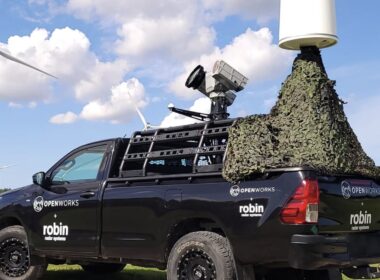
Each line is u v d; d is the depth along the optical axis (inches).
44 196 294.0
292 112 232.2
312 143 222.2
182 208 235.1
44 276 327.9
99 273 346.6
